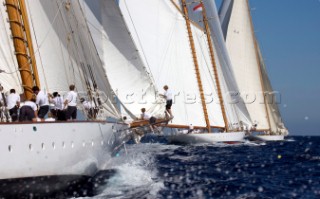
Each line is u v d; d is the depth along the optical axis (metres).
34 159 55.16
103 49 90.81
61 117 70.88
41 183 57.06
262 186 78.50
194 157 135.38
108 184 72.88
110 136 75.12
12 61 70.00
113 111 84.38
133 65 91.94
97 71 82.69
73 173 62.31
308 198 68.38
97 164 70.31
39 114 63.94
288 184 81.38
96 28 89.56
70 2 78.94
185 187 75.06
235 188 76.06
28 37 70.38
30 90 68.50
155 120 88.69
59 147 58.78
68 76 78.12
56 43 76.88
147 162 110.81
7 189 53.50
